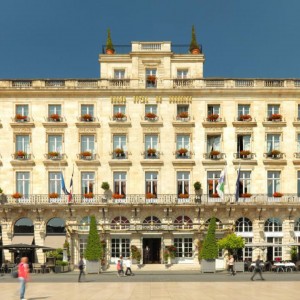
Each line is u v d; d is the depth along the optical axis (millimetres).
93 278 40500
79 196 54938
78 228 53969
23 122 55625
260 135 55906
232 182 55406
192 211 54688
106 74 57688
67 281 37312
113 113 56125
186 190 55688
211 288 30391
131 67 57469
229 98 56219
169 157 55719
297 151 55938
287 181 55500
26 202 54438
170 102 56219
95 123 55688
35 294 27625
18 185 55594
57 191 55500
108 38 60062
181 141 56156
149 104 56219
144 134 55938
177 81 56406
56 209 54500
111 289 30250
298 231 54875
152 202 54375
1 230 54500
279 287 30875
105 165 55594
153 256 54125
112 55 57688
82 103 56156
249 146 56094
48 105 56125
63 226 54969
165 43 57125
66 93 56031
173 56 57562
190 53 58719
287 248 54344
